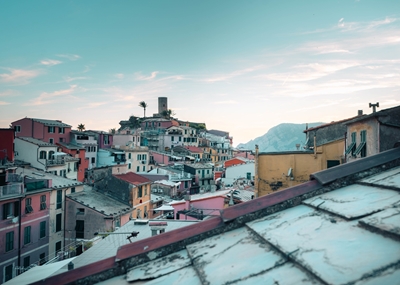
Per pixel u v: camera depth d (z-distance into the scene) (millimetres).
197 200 30953
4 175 30375
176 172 68500
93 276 3889
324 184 4363
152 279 3500
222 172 70188
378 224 2908
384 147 14758
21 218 29578
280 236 3404
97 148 72438
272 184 23875
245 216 4223
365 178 4379
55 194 34406
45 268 14227
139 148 77188
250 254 3285
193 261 3529
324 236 3113
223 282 2879
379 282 2227
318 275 2473
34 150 49406
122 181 40875
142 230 20000
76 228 34938
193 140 103938
